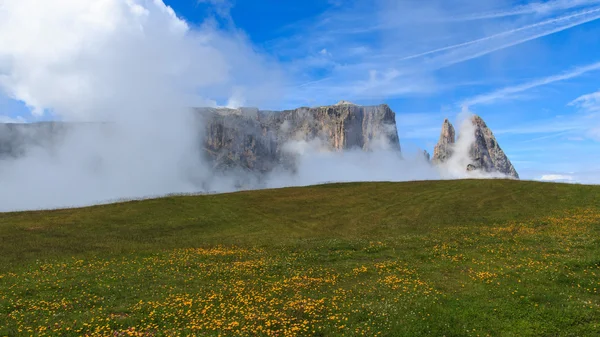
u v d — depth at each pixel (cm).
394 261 3341
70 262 3541
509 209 5644
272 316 2148
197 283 2862
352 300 2397
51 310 2328
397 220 5603
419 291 2492
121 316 2209
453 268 3011
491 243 3803
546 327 1923
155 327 2048
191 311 2266
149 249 4169
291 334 1927
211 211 6325
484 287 2494
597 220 4503
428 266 3117
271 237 4869
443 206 6175
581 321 1973
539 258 3114
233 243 4509
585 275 2636
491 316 2061
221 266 3366
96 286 2794
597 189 6275
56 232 4909
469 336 1878
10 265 3428
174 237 4844
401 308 2205
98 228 5175
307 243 4316
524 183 7356
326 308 2256
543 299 2252
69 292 2677
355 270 3067
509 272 2759
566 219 4709
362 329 1959
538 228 4438
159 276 3056
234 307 2298
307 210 6469
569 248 3391
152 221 5625
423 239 4178
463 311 2122
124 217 5797
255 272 3152
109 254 3894
